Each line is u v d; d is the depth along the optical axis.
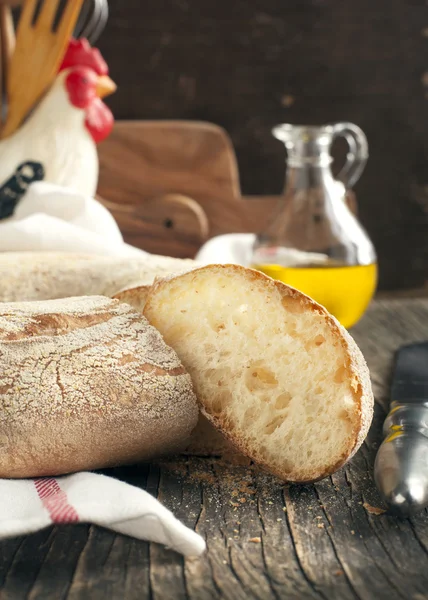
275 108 1.27
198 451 0.49
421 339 0.76
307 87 1.27
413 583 0.36
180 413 0.45
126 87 1.23
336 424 0.44
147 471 0.47
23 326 0.45
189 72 1.24
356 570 0.37
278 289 0.47
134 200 1.06
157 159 1.06
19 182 0.79
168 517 0.37
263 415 0.46
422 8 1.27
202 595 0.35
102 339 0.45
